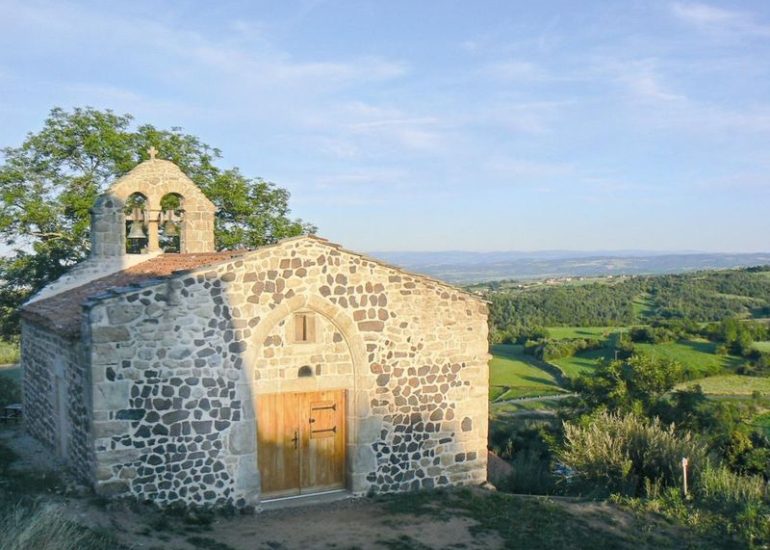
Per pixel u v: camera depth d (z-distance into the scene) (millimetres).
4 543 8469
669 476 17562
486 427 15211
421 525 12500
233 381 12680
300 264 13266
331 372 13719
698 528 13422
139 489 11953
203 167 30562
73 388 13117
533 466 20719
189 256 16484
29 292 28438
